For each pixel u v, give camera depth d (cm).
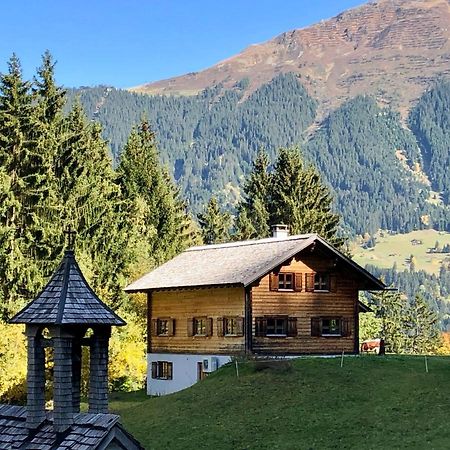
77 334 1759
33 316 1677
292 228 9344
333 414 3778
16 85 6269
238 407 4044
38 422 1655
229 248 6091
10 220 6109
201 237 10550
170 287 5791
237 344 5419
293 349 5500
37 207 6228
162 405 4319
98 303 1709
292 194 9500
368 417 3684
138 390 6247
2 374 4631
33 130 6319
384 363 4594
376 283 5794
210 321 5647
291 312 5525
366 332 10400
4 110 6250
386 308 12625
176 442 3625
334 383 4219
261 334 5397
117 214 7350
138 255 7525
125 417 4200
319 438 3481
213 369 5447
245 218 9681
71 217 6606
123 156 9419
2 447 1620
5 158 6181
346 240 9706
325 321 5688
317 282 5684
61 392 1605
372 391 4047
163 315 6062
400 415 3672
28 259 6000
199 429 3778
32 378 1677
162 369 6022
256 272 5303
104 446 1504
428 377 4222
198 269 5903
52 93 6869
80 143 7269
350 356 4925
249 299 5372
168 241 9094
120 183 9138
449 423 3494
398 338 12531
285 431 3619
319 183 9769
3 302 5791
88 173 7231
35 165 6284
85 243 6738
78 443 1515
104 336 1752
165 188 9331
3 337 4697
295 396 4084
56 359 1638
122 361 5841
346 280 5769
